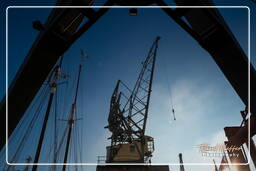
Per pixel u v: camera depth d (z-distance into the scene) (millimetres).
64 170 32156
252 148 27875
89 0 7551
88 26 7117
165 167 38094
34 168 18797
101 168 36969
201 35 7586
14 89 6672
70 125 36250
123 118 43281
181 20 7246
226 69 7520
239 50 7020
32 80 6980
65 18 7426
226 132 33375
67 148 33969
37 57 6949
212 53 7574
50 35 7078
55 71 24531
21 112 7027
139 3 7195
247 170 29172
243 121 26953
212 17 6875
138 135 40875
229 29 7492
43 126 20891
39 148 19531
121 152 38969
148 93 44844
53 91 23406
